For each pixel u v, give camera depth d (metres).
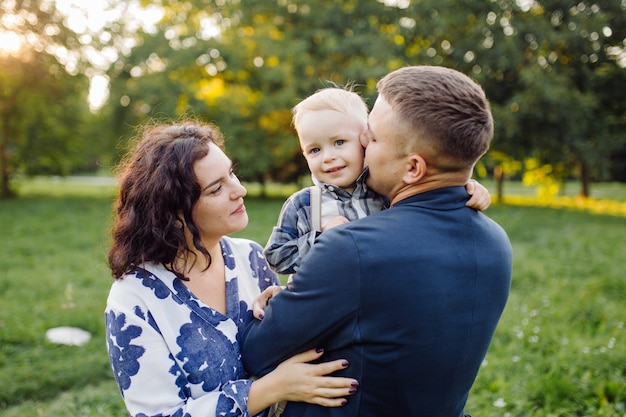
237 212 1.60
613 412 3.37
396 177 1.41
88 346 4.87
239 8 21.44
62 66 20.14
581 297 5.92
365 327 1.32
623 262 7.99
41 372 4.30
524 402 3.56
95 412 3.63
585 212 16.55
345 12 20.41
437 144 1.32
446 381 1.36
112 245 1.61
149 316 1.52
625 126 19.94
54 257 8.63
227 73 20.56
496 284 1.41
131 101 19.31
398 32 19.61
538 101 17.61
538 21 18.58
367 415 1.37
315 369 1.39
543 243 10.06
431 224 1.35
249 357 1.54
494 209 17.27
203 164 1.55
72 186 28.80
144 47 19.61
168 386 1.49
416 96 1.33
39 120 22.05
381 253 1.30
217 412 1.46
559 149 18.98
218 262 1.73
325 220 1.71
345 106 1.77
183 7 21.56
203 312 1.58
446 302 1.31
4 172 21.11
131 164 1.63
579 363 4.06
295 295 1.40
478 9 19.12
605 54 18.92
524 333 4.81
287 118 20.97
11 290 6.60
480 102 1.35
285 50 19.83
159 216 1.54
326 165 1.74
